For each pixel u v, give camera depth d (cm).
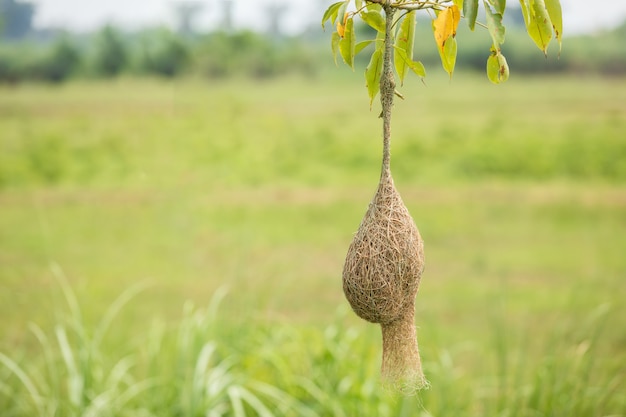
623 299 920
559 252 1170
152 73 3750
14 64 3838
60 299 912
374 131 2273
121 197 1574
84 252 1168
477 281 1037
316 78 3728
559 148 1902
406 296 242
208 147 1942
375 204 243
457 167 1834
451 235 1301
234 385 466
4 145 1997
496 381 535
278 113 2538
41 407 476
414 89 3450
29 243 1225
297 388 512
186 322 513
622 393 550
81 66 3853
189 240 1246
